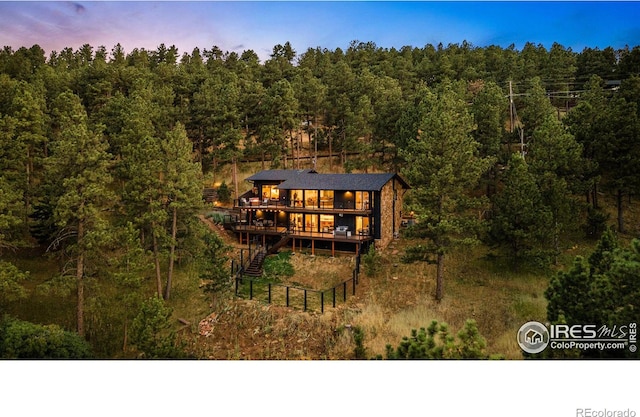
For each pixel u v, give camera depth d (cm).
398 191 3038
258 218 3294
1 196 1583
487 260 2189
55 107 3194
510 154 3003
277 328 1764
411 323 1705
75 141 1658
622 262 859
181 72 4803
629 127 2295
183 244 2305
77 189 1672
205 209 2461
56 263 2112
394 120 3681
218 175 4250
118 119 3284
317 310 1884
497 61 5766
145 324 1335
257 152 3969
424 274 2209
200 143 4156
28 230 2069
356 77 5019
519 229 1952
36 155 2623
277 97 3884
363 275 2308
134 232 1752
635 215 2588
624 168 2327
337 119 4309
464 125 2630
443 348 924
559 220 2028
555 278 1090
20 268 2025
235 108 3888
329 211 2816
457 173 1989
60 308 1809
